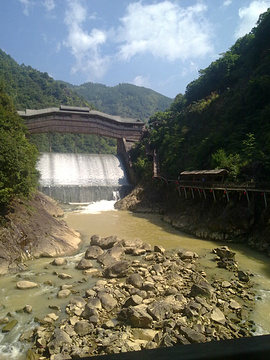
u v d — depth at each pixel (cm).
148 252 2769
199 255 2673
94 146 14225
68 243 2898
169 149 6488
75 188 6500
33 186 3847
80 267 2242
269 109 4116
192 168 4759
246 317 1418
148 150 7419
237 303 1553
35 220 2920
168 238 3456
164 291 1722
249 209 3148
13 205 2844
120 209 5988
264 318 1414
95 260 2492
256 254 2722
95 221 4578
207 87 7962
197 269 2227
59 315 1466
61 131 7788
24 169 2738
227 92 6078
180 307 1450
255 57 6128
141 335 1238
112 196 6881
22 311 1509
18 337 1272
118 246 2780
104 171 7650
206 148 4756
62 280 1989
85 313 1434
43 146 12350
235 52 8000
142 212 5647
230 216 3262
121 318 1393
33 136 12231
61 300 1655
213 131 5300
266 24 5844
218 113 5750
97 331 1277
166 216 4819
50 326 1341
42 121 7594
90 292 1705
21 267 2200
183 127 6612
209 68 8125
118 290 1747
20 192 2795
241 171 3534
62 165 7294
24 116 7412
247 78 5756
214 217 3478
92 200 6669
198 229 3597
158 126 8400
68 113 7838
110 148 14862
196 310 1416
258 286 1867
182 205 4516
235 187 3189
